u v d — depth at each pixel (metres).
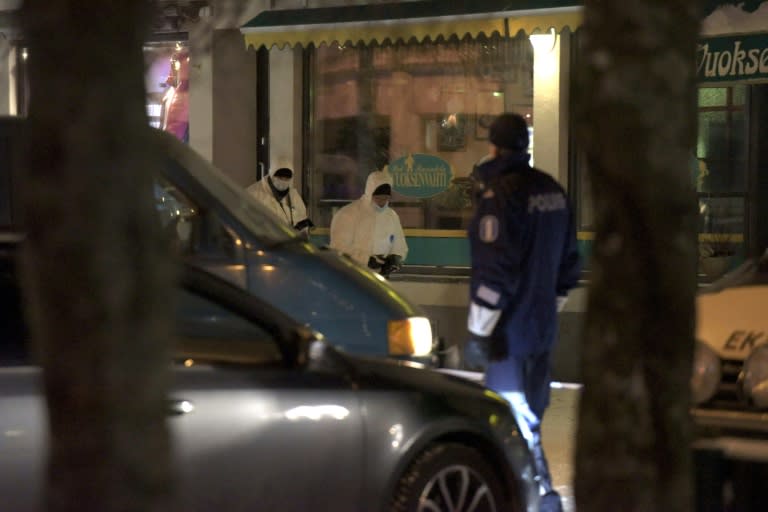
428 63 27.94
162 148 17.25
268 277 16.72
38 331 5.98
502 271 14.50
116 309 5.89
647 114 6.82
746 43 22.92
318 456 11.52
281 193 26.39
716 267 24.86
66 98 5.87
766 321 11.85
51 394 5.95
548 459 19.12
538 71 26.09
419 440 12.13
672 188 6.88
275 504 11.27
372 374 12.28
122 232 5.93
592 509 7.21
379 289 17.09
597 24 6.93
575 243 15.52
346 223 24.92
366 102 28.77
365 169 28.84
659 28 6.82
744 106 24.97
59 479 5.99
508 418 13.22
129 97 5.98
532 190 14.71
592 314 7.13
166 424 6.13
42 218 5.88
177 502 6.27
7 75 22.91
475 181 15.84
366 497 11.84
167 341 6.11
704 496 10.91
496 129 14.96
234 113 29.55
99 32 5.90
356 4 24.86
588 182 7.15
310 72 29.31
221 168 29.55
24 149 6.02
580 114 7.06
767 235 24.89
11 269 11.04
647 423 7.07
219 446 10.91
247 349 12.09
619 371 7.05
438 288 26.88
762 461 10.70
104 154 5.89
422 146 28.16
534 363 15.15
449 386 12.88
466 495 12.71
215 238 16.78
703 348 11.81
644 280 6.96
